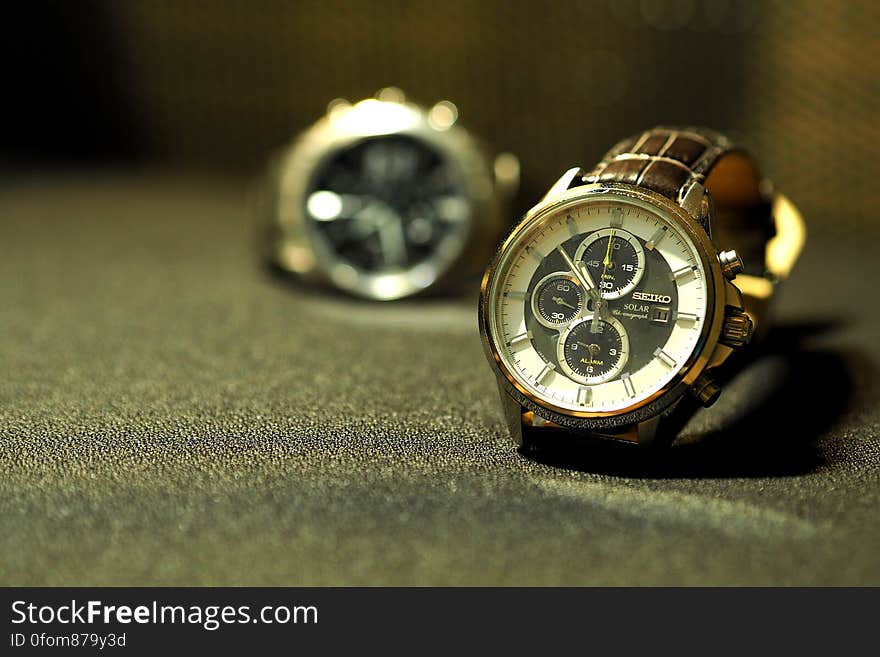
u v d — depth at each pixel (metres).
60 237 0.52
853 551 0.25
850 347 0.36
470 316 0.39
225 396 0.32
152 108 0.81
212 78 0.80
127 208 0.61
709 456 0.28
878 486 0.27
